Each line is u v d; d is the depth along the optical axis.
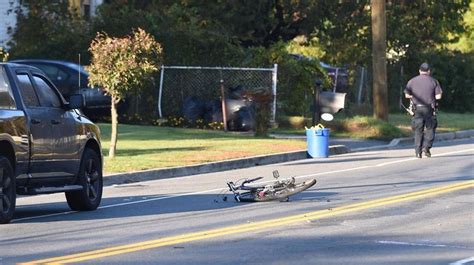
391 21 119.12
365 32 118.38
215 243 34.44
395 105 123.12
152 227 38.69
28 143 40.94
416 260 31.12
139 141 78.31
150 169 60.66
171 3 114.94
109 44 63.38
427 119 72.38
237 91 94.38
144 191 53.44
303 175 60.84
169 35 100.62
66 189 42.91
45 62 94.44
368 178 57.88
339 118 96.25
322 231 37.16
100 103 94.25
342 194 49.59
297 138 85.44
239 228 37.97
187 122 95.19
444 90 133.38
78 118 45.44
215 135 86.31
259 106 86.00
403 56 124.69
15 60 96.25
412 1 118.88
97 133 46.88
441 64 132.38
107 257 31.56
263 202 46.62
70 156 43.81
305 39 132.00
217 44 100.50
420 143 72.50
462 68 134.25
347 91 117.19
